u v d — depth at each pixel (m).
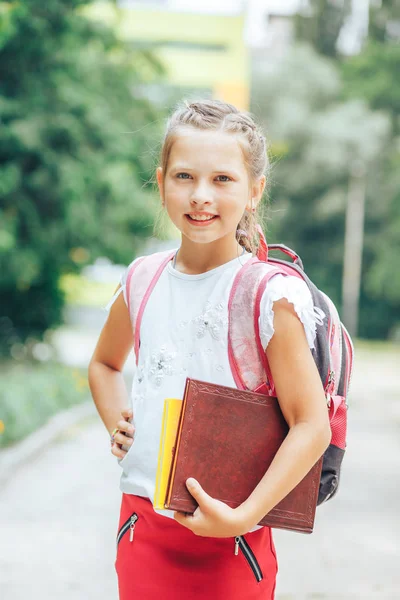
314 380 1.55
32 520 5.03
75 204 10.67
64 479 6.26
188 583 1.64
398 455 7.82
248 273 1.63
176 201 1.62
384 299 31.22
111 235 11.16
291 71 31.67
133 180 11.30
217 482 1.50
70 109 10.69
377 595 3.84
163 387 1.67
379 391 13.61
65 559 4.25
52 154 10.50
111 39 11.88
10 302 13.29
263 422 1.55
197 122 1.62
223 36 28.52
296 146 30.39
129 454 1.71
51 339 14.06
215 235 1.63
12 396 7.65
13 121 10.45
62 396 9.54
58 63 10.95
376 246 30.95
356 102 30.30
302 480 1.58
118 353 1.99
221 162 1.60
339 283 32.03
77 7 11.10
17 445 7.15
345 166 29.92
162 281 1.77
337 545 4.71
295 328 1.56
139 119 12.00
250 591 1.66
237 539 1.64
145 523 1.69
